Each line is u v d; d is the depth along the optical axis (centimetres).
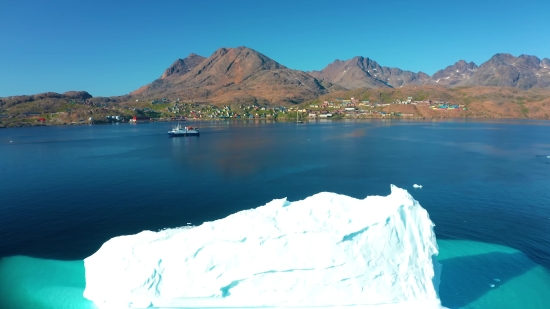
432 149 15262
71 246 5306
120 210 6944
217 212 6825
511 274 4422
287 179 9550
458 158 12850
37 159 13188
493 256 4894
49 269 4584
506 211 6781
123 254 3419
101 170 10931
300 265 3262
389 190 8375
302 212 3612
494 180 9281
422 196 7806
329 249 3306
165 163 12138
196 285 3275
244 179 9562
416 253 3512
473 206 7088
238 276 3262
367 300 3284
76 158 13412
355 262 3316
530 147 15675
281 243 3328
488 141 18138
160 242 3428
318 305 3266
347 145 16975
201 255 3328
